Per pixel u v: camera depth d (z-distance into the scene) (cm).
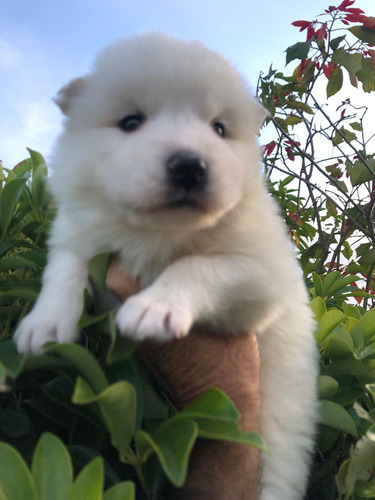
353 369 27
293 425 27
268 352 27
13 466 14
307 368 28
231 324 23
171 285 21
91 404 18
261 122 30
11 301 26
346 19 56
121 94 25
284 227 30
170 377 21
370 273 53
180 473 14
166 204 22
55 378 20
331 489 26
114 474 18
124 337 19
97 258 20
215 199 23
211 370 21
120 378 18
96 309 21
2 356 19
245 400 21
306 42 55
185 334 19
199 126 25
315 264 59
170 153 22
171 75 25
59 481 14
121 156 23
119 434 16
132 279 23
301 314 29
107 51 27
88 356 16
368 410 28
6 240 28
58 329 21
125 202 23
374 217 62
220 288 22
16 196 26
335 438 27
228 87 26
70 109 28
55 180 27
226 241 25
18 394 21
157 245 24
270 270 24
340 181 60
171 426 16
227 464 20
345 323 34
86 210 25
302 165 61
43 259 27
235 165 24
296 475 26
